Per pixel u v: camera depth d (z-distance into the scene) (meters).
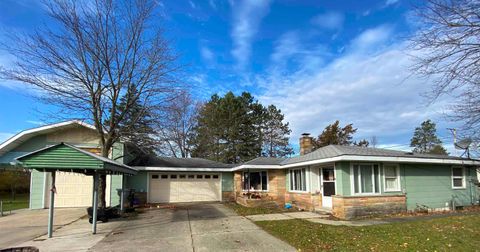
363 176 13.55
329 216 13.43
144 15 15.36
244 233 9.63
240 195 20.75
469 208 15.70
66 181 17.98
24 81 13.73
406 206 14.13
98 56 14.51
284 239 8.66
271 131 40.38
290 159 19.19
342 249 7.42
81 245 8.24
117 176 18.58
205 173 22.12
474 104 7.51
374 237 8.62
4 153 17.28
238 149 35.31
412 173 14.79
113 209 13.44
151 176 20.83
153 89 15.94
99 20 14.50
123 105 15.93
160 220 12.70
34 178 17.58
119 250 7.65
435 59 6.99
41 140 17.88
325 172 15.02
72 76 14.41
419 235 8.75
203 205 19.31
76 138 18.30
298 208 16.73
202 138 34.97
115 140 15.50
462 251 7.15
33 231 10.42
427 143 45.09
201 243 8.33
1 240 9.07
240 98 37.28
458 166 16.41
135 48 15.44
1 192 30.08
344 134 36.69
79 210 16.30
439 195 15.26
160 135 17.78
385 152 14.91
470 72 6.78
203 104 36.06
